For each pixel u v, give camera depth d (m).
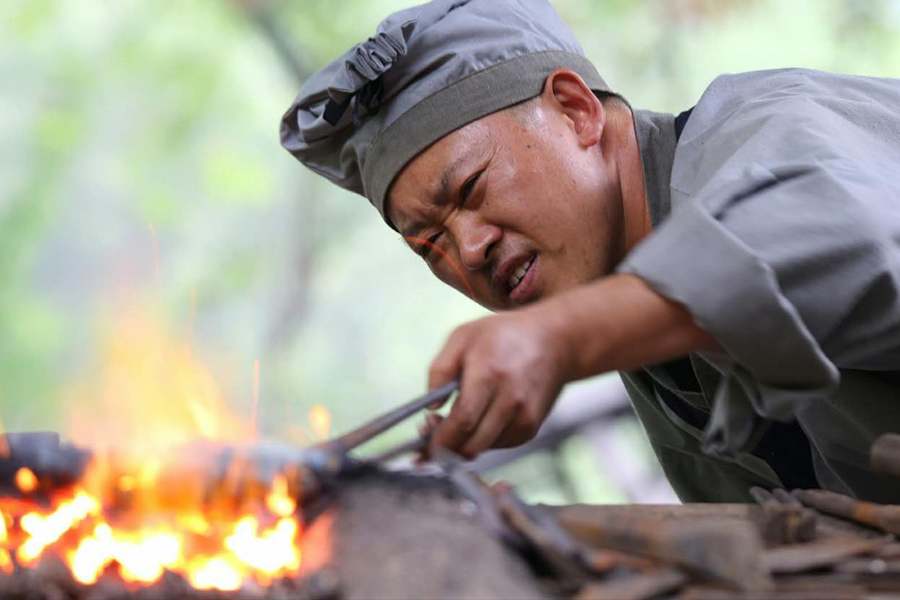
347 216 20.03
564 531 2.24
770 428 3.62
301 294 19.59
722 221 2.53
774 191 2.59
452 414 2.50
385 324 21.08
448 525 2.21
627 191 3.54
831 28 16.20
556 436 8.41
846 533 2.60
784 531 2.47
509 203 3.43
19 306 19.88
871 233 2.52
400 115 3.49
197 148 21.08
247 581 2.21
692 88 16.36
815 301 2.49
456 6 3.55
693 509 2.69
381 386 20.97
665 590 2.10
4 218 20.38
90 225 21.38
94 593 2.17
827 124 2.85
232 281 21.00
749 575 2.11
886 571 2.25
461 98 3.45
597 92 3.60
